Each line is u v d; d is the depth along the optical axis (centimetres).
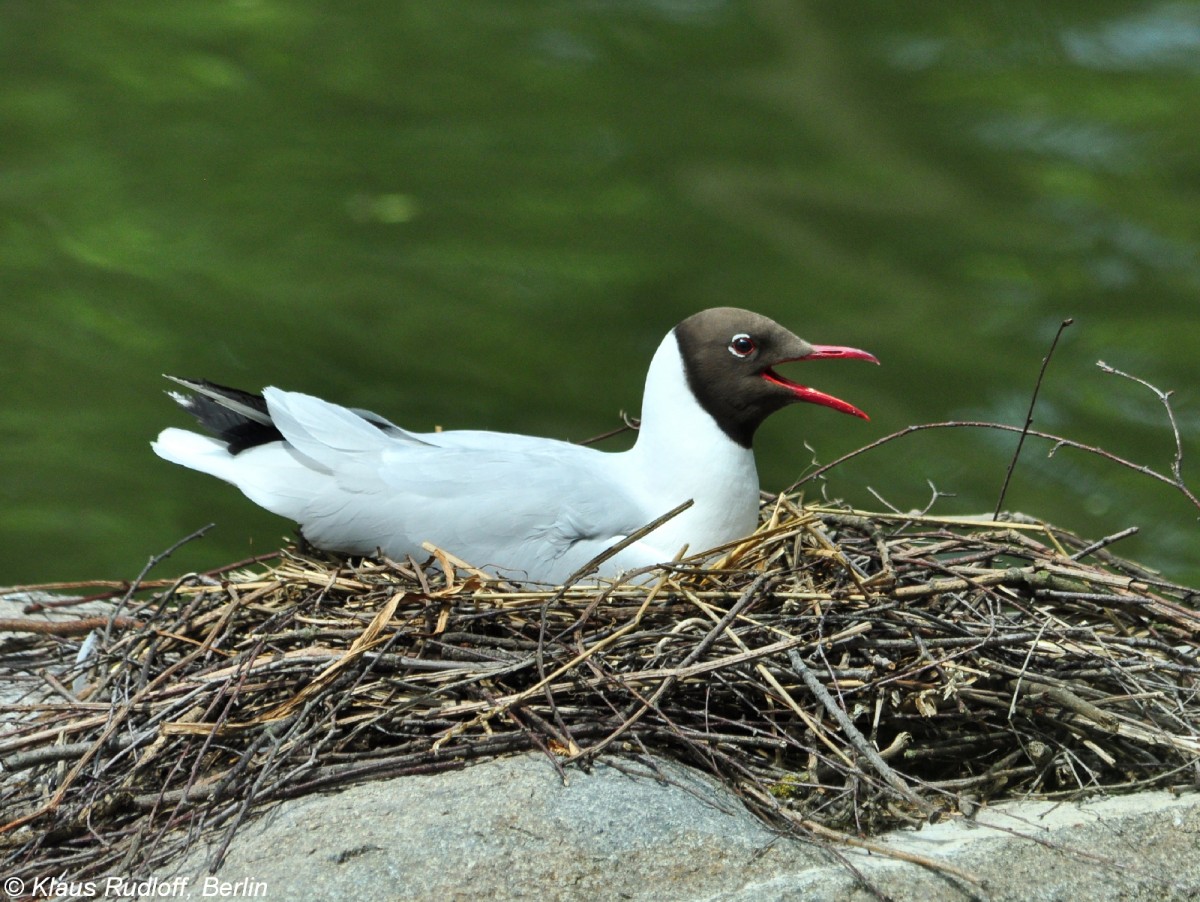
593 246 1709
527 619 712
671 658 686
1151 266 1717
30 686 782
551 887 590
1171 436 1496
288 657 672
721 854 610
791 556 766
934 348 1592
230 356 1557
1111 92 2005
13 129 1845
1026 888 610
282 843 605
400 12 2144
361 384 1512
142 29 2106
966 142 1906
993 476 1457
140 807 649
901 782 614
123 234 1702
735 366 816
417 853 596
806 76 2064
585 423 1510
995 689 707
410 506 791
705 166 1884
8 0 2123
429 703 673
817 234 1769
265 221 1725
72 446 1489
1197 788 690
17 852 625
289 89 1992
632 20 2181
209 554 1427
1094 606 739
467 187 1811
